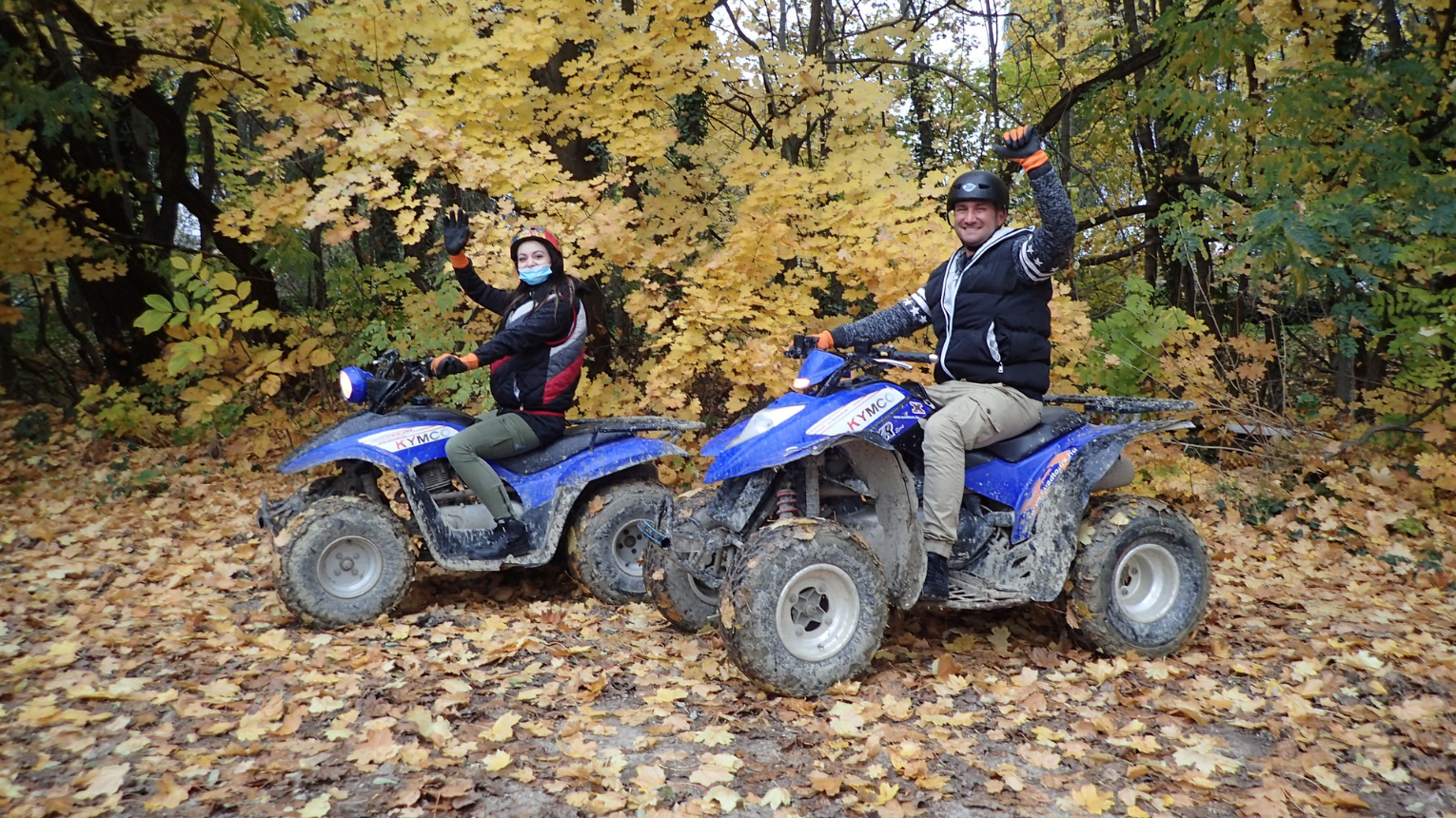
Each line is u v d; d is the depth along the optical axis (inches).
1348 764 120.7
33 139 335.9
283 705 136.8
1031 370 156.9
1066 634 164.9
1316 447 275.4
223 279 269.4
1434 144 313.3
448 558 182.5
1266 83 384.5
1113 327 289.7
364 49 267.7
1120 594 161.3
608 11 272.8
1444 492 260.4
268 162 260.7
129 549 231.6
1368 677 149.9
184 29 268.7
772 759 123.2
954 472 148.8
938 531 148.9
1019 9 539.2
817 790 114.0
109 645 163.2
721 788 112.8
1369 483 266.5
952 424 149.7
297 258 359.6
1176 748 126.3
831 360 156.0
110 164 470.0
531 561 188.5
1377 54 363.6
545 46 260.7
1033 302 157.2
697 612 172.9
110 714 133.3
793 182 253.3
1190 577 161.5
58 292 449.4
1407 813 109.7
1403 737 128.2
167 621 177.8
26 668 149.5
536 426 191.0
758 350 244.4
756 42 361.7
